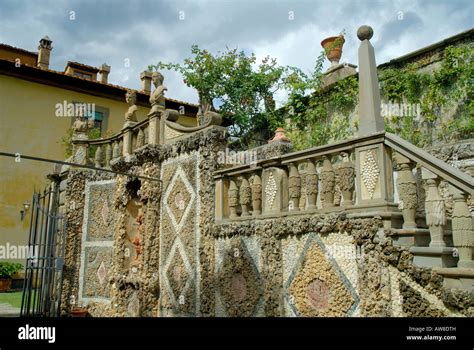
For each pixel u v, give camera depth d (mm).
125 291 9250
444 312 3859
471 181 3832
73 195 11266
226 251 6688
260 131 12148
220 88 11875
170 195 8328
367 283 4516
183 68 11992
